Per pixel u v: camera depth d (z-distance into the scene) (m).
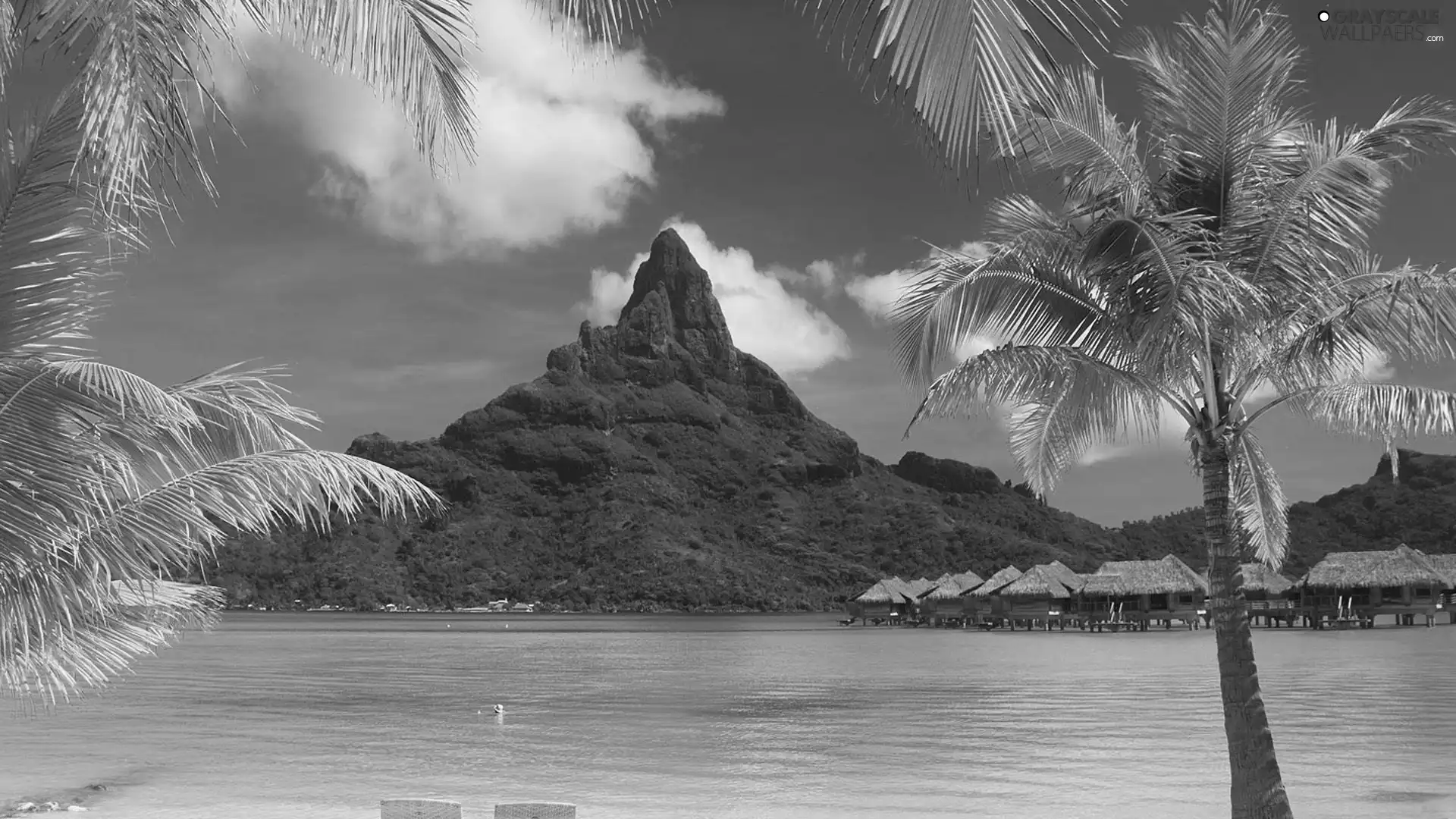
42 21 4.07
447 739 25.80
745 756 22.53
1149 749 22.62
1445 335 10.88
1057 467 14.26
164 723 29.08
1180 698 33.34
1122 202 11.50
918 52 2.64
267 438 7.00
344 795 18.39
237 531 6.95
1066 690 36.88
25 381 6.01
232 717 30.89
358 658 64.19
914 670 48.34
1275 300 11.68
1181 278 10.34
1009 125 2.73
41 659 6.95
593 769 21.02
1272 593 81.06
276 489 6.73
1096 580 84.44
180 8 4.13
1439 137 10.76
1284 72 11.25
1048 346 12.26
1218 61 10.99
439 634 111.50
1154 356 10.99
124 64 4.00
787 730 26.91
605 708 33.16
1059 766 20.64
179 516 6.57
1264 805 11.73
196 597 7.69
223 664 58.44
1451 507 135.12
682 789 18.83
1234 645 12.04
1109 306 11.66
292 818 16.56
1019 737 24.81
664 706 33.50
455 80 4.66
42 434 6.11
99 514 6.52
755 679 44.53
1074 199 11.74
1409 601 75.81
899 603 118.62
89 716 30.95
